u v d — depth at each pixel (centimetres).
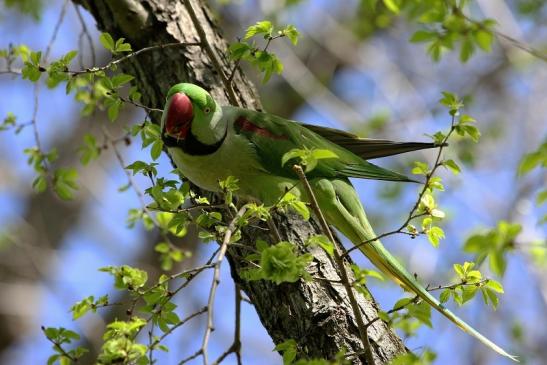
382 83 1697
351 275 788
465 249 571
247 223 651
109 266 670
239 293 706
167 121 791
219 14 1616
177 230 703
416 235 670
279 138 852
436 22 829
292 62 1658
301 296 764
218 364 640
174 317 654
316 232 833
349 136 906
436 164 658
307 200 856
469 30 823
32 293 1661
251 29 745
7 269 1658
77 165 1723
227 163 838
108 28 938
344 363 618
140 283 671
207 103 813
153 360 616
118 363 593
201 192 887
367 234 866
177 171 816
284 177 858
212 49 857
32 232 1697
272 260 604
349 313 755
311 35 1831
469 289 671
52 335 671
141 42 927
